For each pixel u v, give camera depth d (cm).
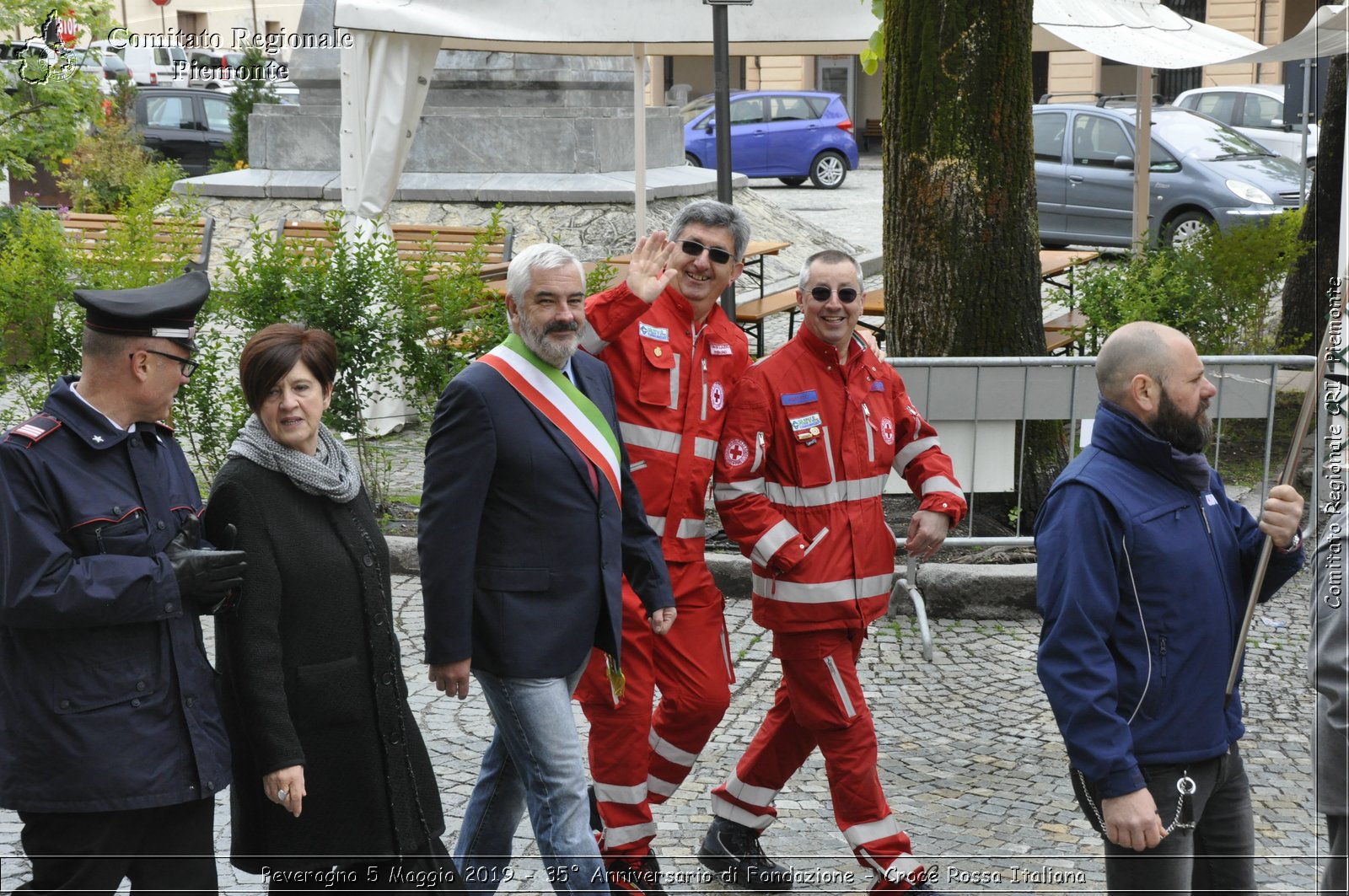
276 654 305
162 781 285
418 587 637
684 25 761
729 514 387
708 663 391
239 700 308
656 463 389
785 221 1467
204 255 973
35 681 281
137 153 1623
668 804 450
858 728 382
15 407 721
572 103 1348
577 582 345
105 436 286
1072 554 303
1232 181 1503
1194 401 306
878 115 3616
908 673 552
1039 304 669
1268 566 318
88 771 280
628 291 383
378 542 326
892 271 675
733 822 404
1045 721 507
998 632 595
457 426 338
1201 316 826
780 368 389
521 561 342
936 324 658
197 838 297
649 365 389
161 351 290
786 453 387
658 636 388
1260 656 564
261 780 317
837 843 427
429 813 335
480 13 751
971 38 637
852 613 383
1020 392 620
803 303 392
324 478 314
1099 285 850
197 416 695
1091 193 1583
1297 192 1489
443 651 334
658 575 369
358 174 801
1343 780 311
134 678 284
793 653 384
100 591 275
